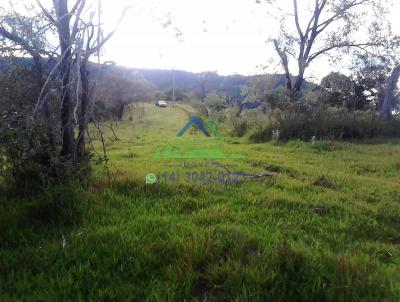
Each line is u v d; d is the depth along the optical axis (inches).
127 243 131.3
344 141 536.1
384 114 674.2
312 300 98.4
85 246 130.6
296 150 458.9
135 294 103.8
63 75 179.5
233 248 129.3
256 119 682.2
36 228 149.9
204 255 123.1
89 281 109.3
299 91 722.8
